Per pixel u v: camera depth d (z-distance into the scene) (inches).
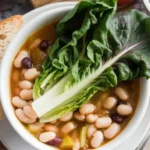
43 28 21.0
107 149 20.6
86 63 20.1
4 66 20.2
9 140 21.4
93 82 20.5
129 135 20.9
